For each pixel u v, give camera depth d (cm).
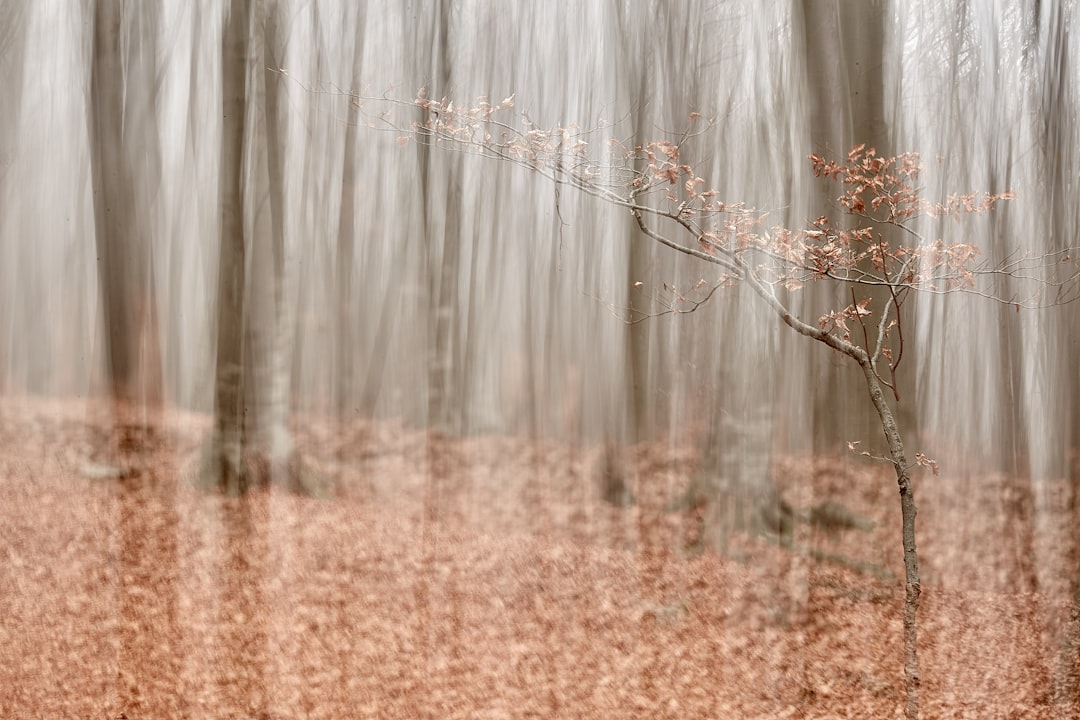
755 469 786
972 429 850
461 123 625
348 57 989
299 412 1007
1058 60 814
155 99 890
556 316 1023
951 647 649
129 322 838
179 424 866
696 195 493
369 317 1042
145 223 859
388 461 956
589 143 589
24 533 669
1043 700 585
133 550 682
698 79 875
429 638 640
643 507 862
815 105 816
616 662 627
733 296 814
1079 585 687
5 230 938
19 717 483
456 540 803
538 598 705
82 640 566
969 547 773
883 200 480
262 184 909
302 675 581
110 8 863
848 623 684
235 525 751
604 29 945
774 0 865
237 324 849
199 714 520
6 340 929
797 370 815
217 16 948
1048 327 795
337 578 708
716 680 606
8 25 937
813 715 569
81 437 813
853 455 807
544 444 998
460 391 1005
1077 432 780
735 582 733
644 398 909
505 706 570
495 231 1047
